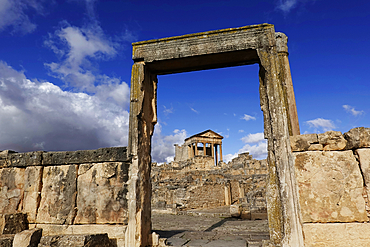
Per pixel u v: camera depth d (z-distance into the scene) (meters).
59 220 6.89
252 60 7.12
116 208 6.61
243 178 29.78
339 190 5.47
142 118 6.88
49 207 7.09
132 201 6.36
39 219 7.07
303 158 5.71
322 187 5.54
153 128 7.61
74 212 6.86
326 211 5.43
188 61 7.08
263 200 15.32
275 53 6.25
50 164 7.40
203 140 53.94
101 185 6.83
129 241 6.19
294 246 5.29
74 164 7.21
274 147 5.84
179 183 27.72
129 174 6.72
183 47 6.84
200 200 21.48
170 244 6.81
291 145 5.85
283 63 6.54
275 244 5.53
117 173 6.77
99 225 6.61
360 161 5.46
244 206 15.25
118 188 6.68
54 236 5.71
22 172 7.56
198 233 8.72
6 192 7.46
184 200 20.69
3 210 7.36
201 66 7.46
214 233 8.66
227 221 12.80
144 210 6.55
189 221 13.28
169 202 22.14
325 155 5.66
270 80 6.12
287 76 6.46
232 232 8.85
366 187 5.35
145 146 7.04
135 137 6.64
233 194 25.44
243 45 6.47
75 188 7.01
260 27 6.47
